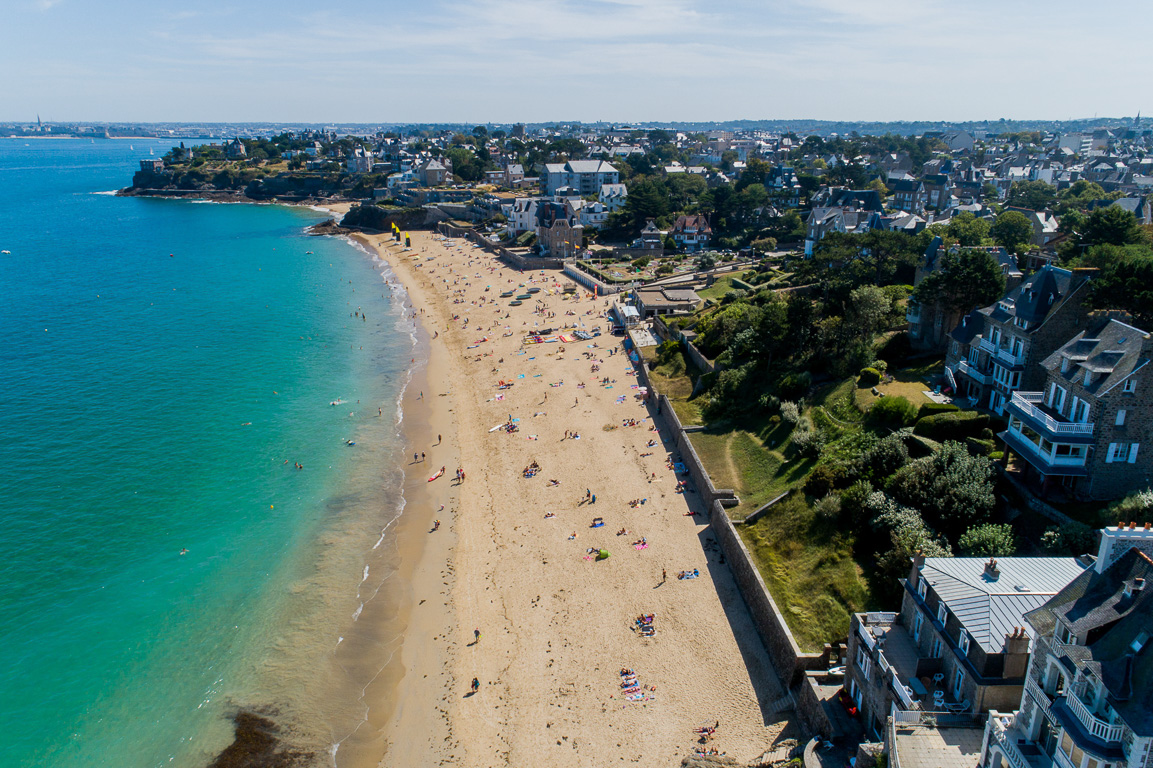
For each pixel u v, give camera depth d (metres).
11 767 46.25
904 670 39.97
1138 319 60.00
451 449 89.62
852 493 59.19
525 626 58.38
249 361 122.06
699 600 59.47
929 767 33.91
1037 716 29.84
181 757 47.53
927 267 95.69
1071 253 93.88
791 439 74.31
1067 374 53.88
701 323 110.12
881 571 52.44
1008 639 35.19
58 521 72.75
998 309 69.00
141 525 72.56
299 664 55.50
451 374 115.88
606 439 89.19
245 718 50.59
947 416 63.69
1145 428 49.56
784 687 50.00
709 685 51.12
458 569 66.19
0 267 197.50
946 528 54.12
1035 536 51.34
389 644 57.44
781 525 62.97
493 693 52.16
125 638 57.56
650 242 191.00
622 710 49.69
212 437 92.62
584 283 169.88
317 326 144.12
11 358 121.44
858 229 137.62
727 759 44.09
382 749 48.16
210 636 58.12
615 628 57.31
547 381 109.62
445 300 164.25
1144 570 27.75
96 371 116.00
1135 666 25.78
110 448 89.00
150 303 160.62
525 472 82.50
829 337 86.50
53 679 53.16
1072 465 51.16
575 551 67.25
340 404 104.00
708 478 72.69
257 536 71.38
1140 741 24.41
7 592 62.00
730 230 196.75
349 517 75.00
